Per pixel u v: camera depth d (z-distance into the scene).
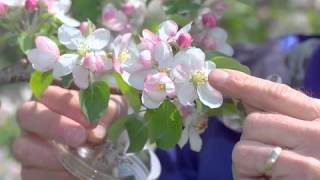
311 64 0.84
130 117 0.60
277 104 0.53
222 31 0.68
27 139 0.69
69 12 0.75
